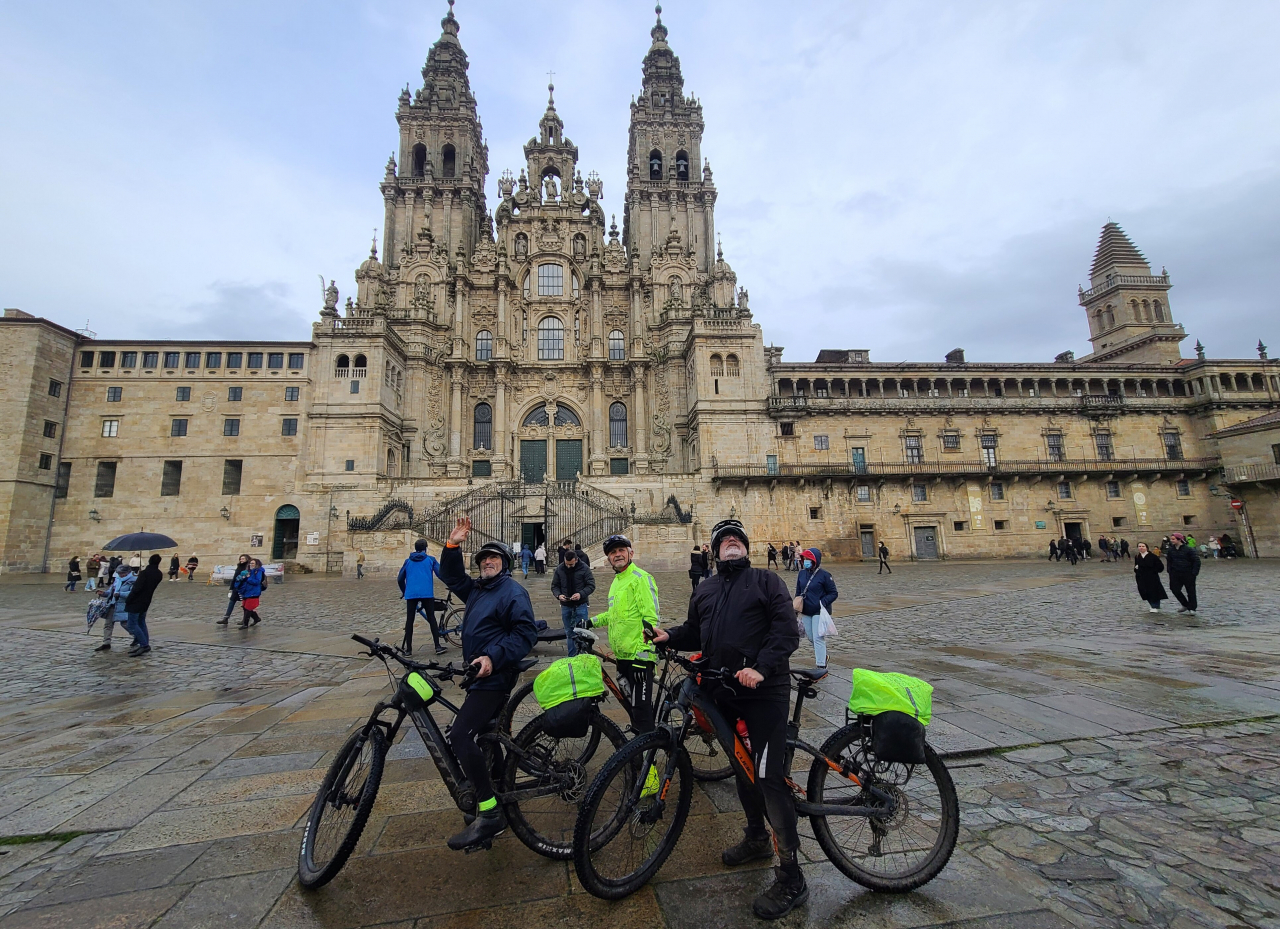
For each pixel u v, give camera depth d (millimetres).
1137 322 61031
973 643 12859
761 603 4438
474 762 4199
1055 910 3707
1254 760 6047
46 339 43531
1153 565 16922
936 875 4059
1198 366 52438
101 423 44938
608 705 8172
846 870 4012
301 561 43312
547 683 4676
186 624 17469
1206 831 4676
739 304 54094
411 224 57969
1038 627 14867
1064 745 6527
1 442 41250
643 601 5898
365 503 44219
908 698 4258
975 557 48344
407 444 51844
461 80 63906
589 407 56375
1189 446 52125
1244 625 14133
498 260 57781
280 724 7715
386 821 4934
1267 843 4473
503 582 4934
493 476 52500
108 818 5000
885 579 30672
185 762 6344
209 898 3854
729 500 47969
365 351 46938
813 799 4215
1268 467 46031
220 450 45094
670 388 55250
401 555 36562
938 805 5203
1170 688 8641
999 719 7367
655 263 58062
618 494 46812
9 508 40781
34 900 3816
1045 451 50875
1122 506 50000
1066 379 52844
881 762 4617
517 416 55750
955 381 52594
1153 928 3508
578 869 3691
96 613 15930
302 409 45938
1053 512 49438
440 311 55219
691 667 4547
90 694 9578
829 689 8930
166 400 45562
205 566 43312
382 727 4555
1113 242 63688
